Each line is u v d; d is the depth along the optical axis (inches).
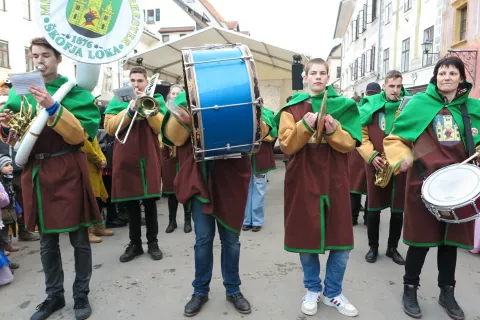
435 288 132.3
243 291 130.5
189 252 168.9
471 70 445.4
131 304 122.6
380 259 159.0
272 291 130.3
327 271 116.4
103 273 146.4
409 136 110.8
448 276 115.2
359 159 183.9
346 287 133.3
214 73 94.3
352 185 187.3
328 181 107.6
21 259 162.7
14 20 706.2
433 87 112.9
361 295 127.6
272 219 226.8
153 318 114.4
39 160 108.2
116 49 103.0
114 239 188.9
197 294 118.3
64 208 108.3
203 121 92.8
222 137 95.4
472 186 98.7
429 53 562.6
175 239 187.9
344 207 109.1
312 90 111.6
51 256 114.3
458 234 107.3
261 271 147.0
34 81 94.3
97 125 112.9
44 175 107.7
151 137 157.6
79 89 110.7
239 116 94.1
